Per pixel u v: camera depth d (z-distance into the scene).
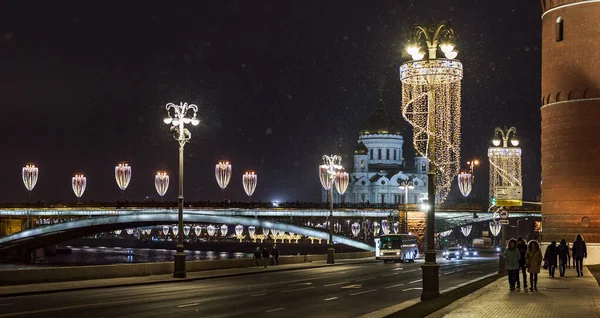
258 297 38.53
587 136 65.44
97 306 33.09
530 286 38.41
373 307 33.78
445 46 33.62
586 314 27.14
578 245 48.78
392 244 91.12
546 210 68.38
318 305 34.47
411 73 33.78
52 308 32.06
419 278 55.97
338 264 83.19
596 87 65.31
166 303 34.69
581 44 65.88
